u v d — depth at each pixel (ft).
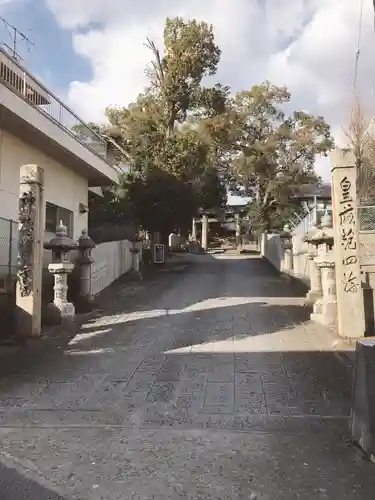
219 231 167.02
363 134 72.28
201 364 24.23
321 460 13.39
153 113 89.56
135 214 76.59
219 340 29.14
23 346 28.48
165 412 17.75
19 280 30.32
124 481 12.29
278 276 64.90
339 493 11.59
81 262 40.45
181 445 14.60
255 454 13.85
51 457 13.79
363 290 32.50
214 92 93.56
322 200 118.21
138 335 30.99
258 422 16.56
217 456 13.75
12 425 16.57
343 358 24.73
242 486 11.97
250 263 86.63
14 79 41.86
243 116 113.70
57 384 21.49
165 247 87.30
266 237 96.58
